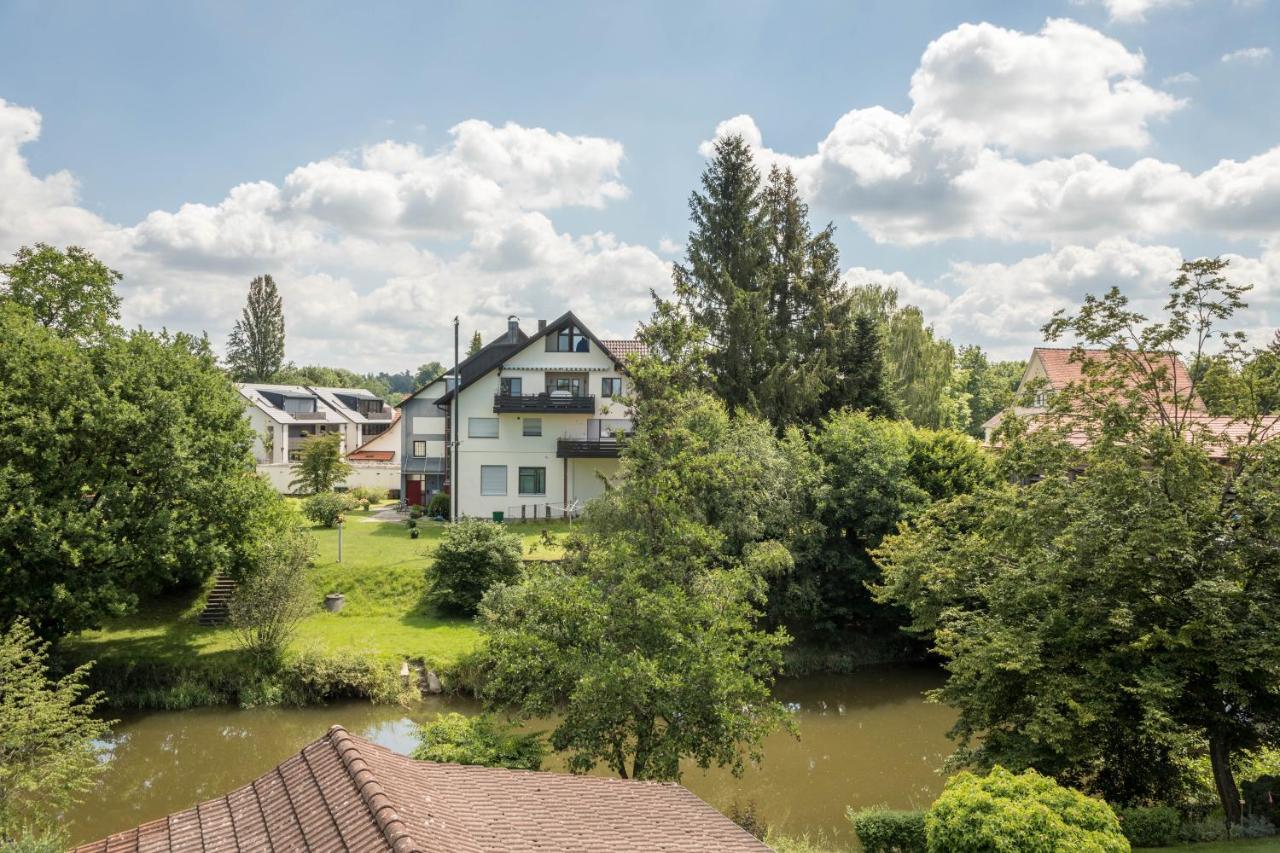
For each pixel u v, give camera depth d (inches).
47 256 1272.1
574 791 407.5
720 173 1535.4
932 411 1952.5
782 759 853.8
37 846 527.8
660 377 867.4
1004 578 643.5
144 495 967.6
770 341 1494.8
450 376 1910.7
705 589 733.9
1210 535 561.6
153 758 837.2
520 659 639.1
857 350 1569.9
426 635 1095.6
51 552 863.1
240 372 3459.6
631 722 628.1
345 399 3280.0
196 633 1087.6
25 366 941.8
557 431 1689.2
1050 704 538.3
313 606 1050.7
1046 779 458.3
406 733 888.9
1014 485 722.2
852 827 687.1
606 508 958.4
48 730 609.3
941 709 1015.0
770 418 1414.9
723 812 716.0
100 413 936.9
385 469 2180.1
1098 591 581.9
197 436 1025.5
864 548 1200.2
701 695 605.6
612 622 638.5
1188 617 544.7
